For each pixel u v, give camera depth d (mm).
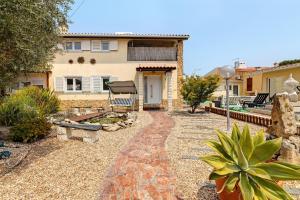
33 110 11133
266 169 3252
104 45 20531
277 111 4934
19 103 11062
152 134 9352
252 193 2930
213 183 4523
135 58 20578
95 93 20422
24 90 14195
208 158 3416
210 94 16875
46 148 6902
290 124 4758
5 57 5391
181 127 11148
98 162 5730
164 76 20797
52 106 15430
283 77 19703
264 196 2953
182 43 20906
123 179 4727
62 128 7965
